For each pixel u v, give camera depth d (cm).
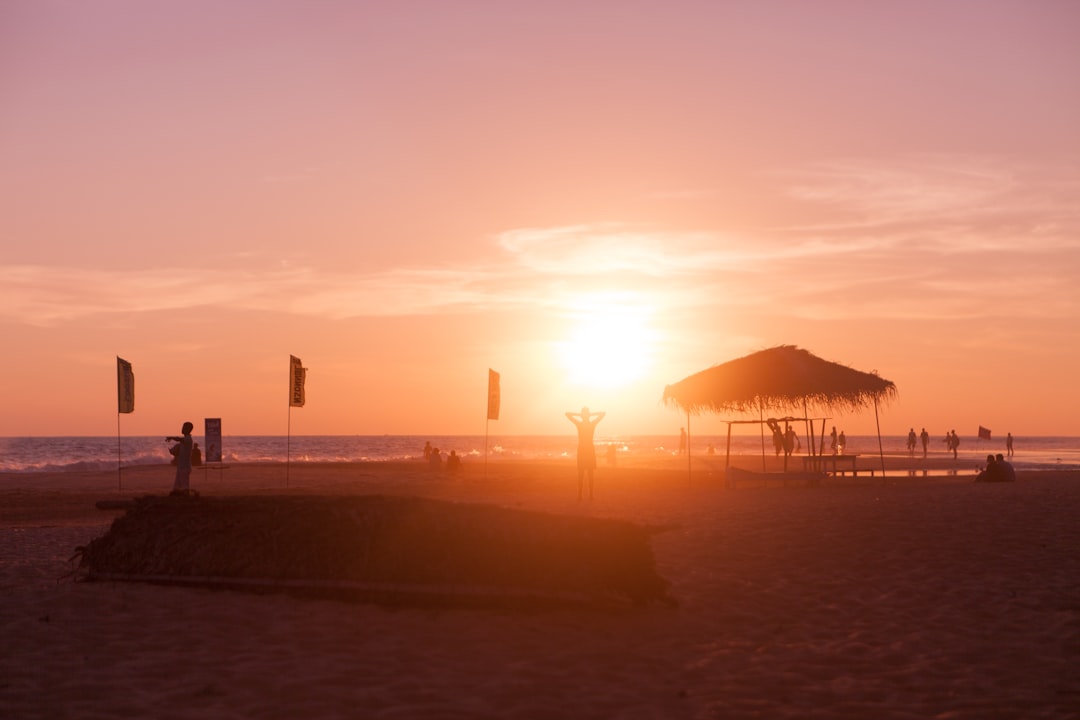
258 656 654
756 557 1080
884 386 2392
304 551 868
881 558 1060
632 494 2278
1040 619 775
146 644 688
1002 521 1341
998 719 529
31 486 2906
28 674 605
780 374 2361
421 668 624
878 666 640
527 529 828
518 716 523
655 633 732
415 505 880
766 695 572
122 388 2609
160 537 930
